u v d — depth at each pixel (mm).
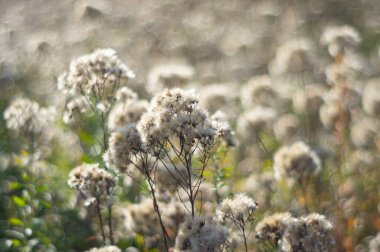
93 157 1017
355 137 1302
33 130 1052
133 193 1008
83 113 1016
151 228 907
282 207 1060
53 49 1684
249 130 1155
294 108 1426
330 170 1183
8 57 1809
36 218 983
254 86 1268
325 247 794
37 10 2549
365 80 1590
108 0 2580
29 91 1599
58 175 1135
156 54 1954
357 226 1047
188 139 781
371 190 1167
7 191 1119
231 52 2064
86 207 954
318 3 2439
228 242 778
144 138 789
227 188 1021
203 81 1699
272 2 2686
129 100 940
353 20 2285
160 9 2717
